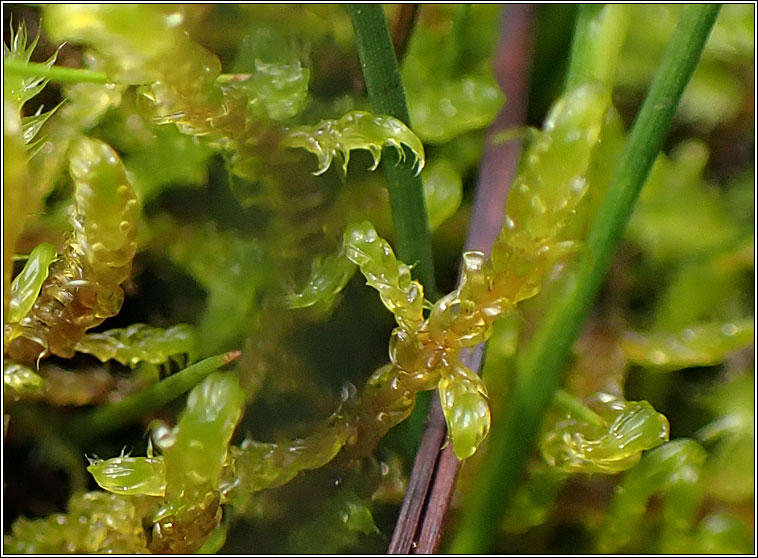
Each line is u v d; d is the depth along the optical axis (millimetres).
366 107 54
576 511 53
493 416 52
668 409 55
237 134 48
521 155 52
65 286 47
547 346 49
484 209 51
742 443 54
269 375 52
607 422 49
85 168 45
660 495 53
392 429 51
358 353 52
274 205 51
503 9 55
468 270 46
